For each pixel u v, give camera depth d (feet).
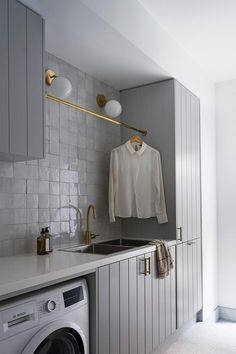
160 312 8.54
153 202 9.94
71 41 7.56
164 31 9.20
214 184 12.76
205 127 12.21
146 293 7.83
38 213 7.52
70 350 5.48
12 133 5.70
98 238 9.56
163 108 10.18
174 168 9.89
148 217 9.80
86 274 6.08
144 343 7.68
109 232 10.09
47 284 5.10
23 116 5.94
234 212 12.46
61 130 8.39
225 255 12.55
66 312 5.37
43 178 7.73
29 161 7.37
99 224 9.66
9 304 4.55
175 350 9.27
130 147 9.88
